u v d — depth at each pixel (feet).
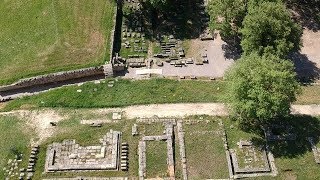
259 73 172.24
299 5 240.53
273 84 171.42
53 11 229.25
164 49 218.38
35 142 181.57
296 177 169.89
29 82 201.87
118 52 215.92
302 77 208.44
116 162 174.40
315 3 240.53
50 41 217.56
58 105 194.90
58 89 201.67
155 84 202.28
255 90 171.12
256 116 177.58
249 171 170.91
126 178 170.30
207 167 172.76
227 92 184.34
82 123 187.42
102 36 218.18
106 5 230.48
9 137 184.14
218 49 218.59
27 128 186.80
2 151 179.73
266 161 173.99
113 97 197.16
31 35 222.07
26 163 175.73
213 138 180.75
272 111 171.42
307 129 184.14
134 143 180.45
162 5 220.02
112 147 178.60
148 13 230.48
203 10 234.38
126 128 185.16
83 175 171.83
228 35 214.07
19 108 194.90
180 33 225.15
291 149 177.47
